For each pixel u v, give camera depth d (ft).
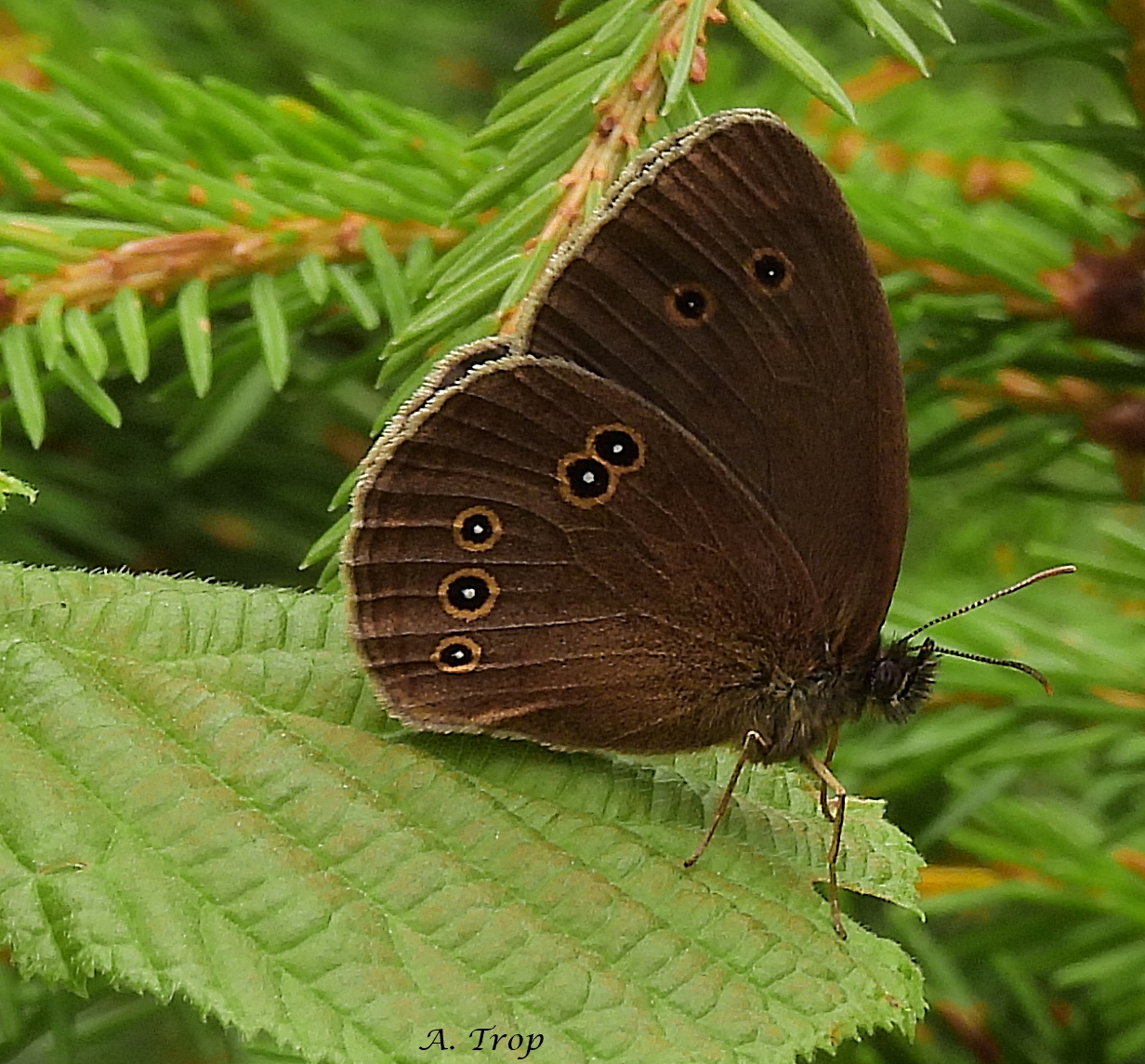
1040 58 1.39
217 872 1.32
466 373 1.36
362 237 1.39
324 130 1.41
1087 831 1.45
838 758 1.43
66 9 1.47
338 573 1.36
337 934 1.32
